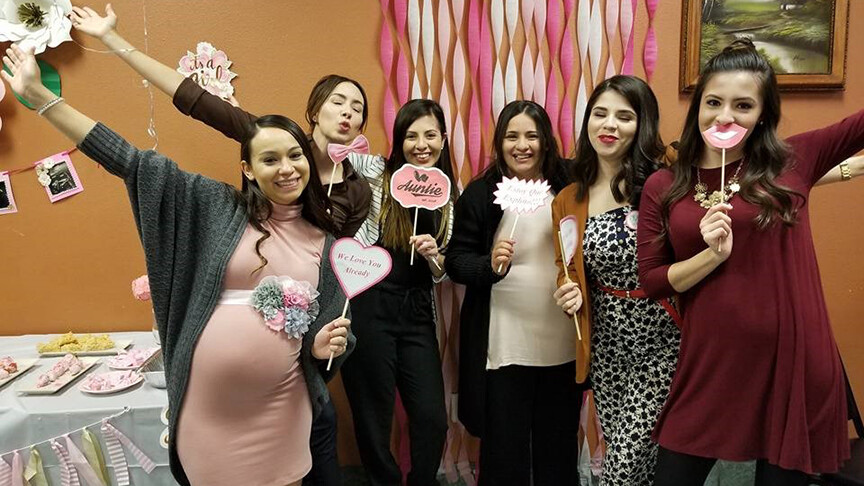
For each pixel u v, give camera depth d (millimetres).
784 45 2047
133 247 2062
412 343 1748
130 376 1583
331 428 1556
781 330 1117
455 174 2082
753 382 1152
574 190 1570
